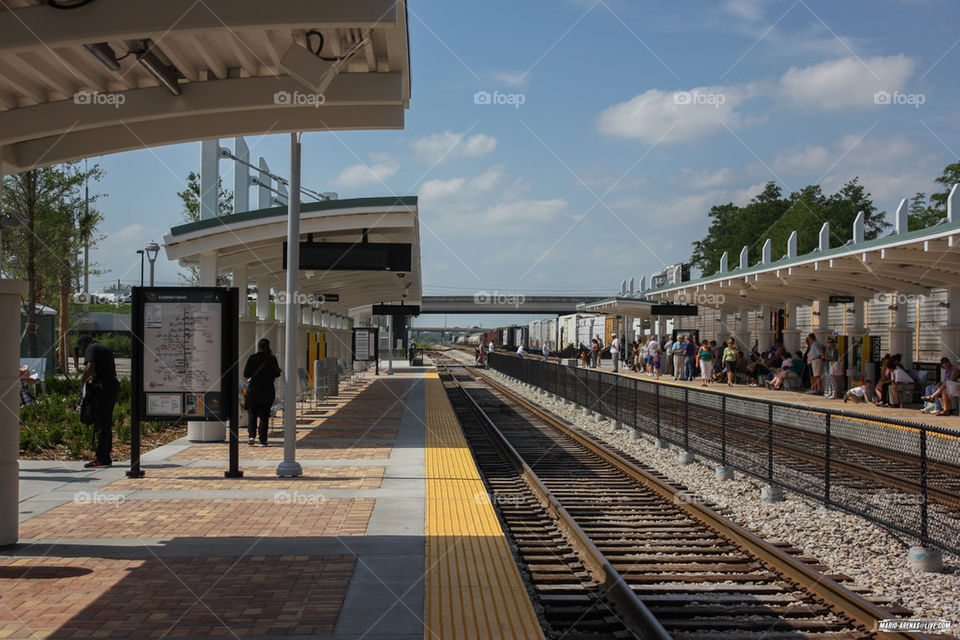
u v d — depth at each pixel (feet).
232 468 32.83
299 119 24.45
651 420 50.01
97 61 20.15
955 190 48.65
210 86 22.54
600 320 171.83
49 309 100.63
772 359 89.61
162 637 15.43
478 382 126.52
